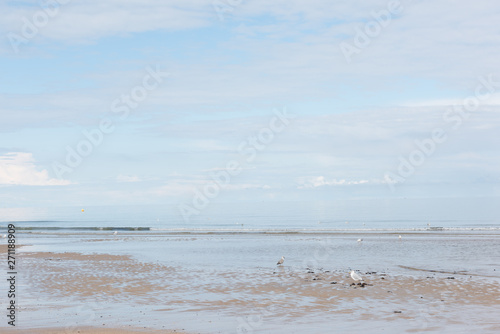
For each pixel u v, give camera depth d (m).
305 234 63.31
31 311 18.86
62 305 20.02
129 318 17.66
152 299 21.17
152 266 32.06
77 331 15.86
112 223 104.88
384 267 31.11
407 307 19.17
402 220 97.44
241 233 67.00
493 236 55.69
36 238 63.84
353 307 19.23
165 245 50.56
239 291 22.80
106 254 40.12
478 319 17.14
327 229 73.25
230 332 15.75
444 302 20.03
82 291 23.16
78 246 50.94
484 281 24.92
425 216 111.19
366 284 24.14
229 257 38.00
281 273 28.33
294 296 21.48
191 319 17.52
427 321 16.94
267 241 53.16
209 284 24.81
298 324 16.72
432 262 33.59
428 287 23.27
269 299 20.89
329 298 20.98
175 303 20.30
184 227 86.50
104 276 27.64
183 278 26.81
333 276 26.73
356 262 34.00
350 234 61.81
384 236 57.59
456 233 61.38
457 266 31.41
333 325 16.52
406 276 26.73
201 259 36.59
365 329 15.96
